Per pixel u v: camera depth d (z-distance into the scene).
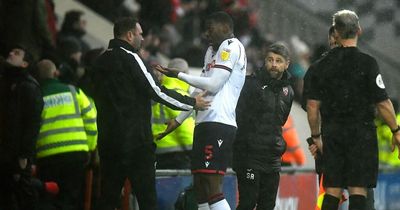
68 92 28.94
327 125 23.72
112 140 23.81
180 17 51.75
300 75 51.53
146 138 23.97
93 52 31.06
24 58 27.20
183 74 24.17
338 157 23.55
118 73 23.78
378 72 23.30
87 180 29.97
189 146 29.70
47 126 28.53
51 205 28.11
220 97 24.41
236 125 25.14
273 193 26.59
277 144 26.38
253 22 53.16
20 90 27.02
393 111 23.33
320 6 57.56
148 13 48.84
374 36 58.44
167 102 23.77
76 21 38.66
